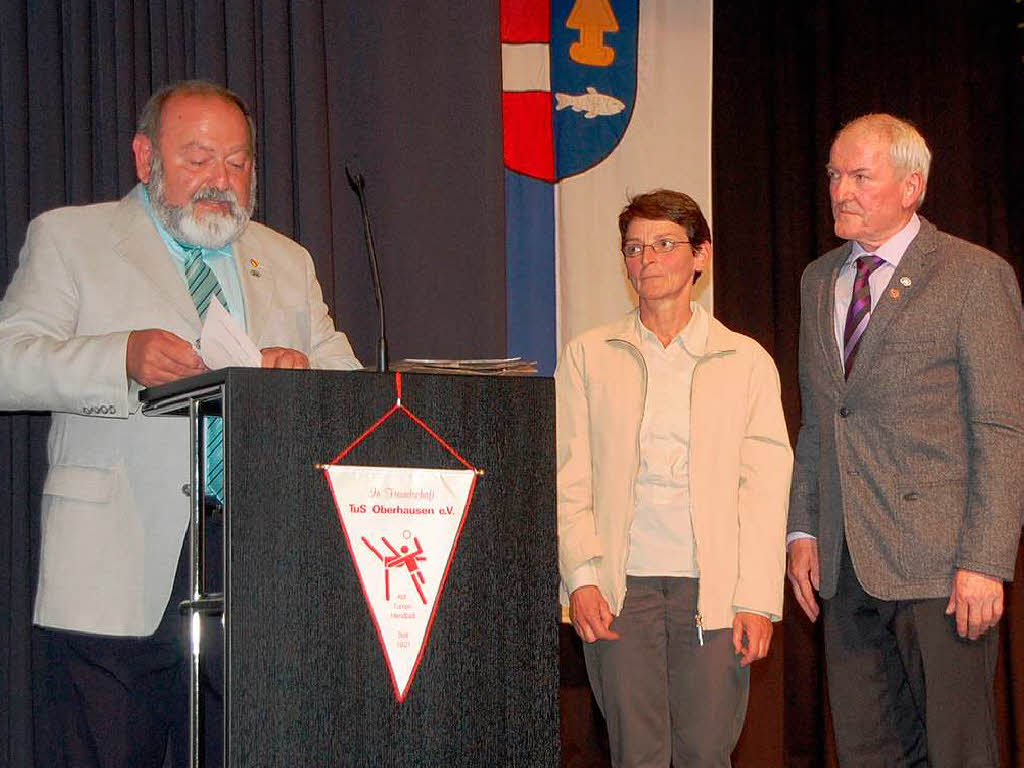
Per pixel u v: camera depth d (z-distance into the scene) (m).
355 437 1.55
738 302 4.14
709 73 4.08
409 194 3.33
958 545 2.49
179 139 2.21
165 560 2.08
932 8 4.27
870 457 2.60
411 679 1.55
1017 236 4.27
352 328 3.27
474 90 3.39
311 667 1.50
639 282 2.68
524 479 1.66
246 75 3.14
